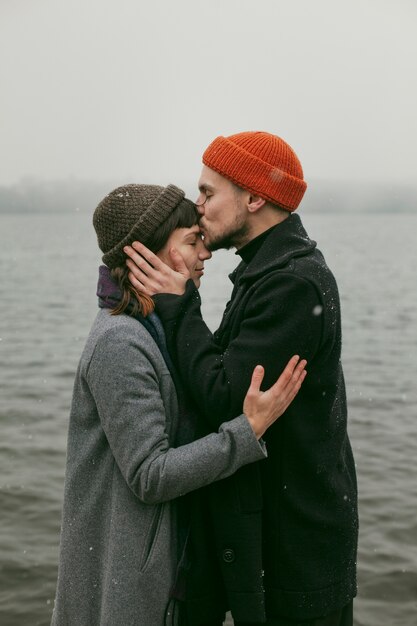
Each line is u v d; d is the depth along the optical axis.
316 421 2.21
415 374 14.80
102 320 2.16
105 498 2.14
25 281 40.94
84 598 2.14
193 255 2.32
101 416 2.07
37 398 12.12
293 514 2.18
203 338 2.16
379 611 5.06
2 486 7.43
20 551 5.89
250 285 2.28
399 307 29.20
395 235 112.81
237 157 2.30
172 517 2.15
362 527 6.44
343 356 17.34
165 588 2.10
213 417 2.11
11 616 4.95
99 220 2.26
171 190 2.26
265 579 2.20
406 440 9.34
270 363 2.09
